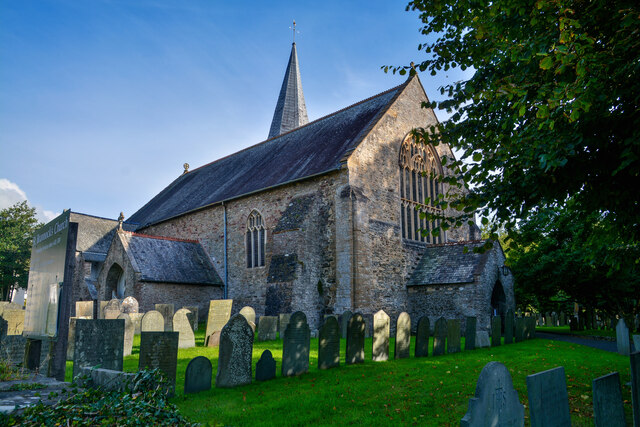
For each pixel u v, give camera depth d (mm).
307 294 20484
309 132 29188
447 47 9734
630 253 9008
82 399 5570
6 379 7633
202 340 17719
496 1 7656
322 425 6668
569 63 5938
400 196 23516
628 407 7734
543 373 5547
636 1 6059
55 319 7602
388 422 6793
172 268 25312
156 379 6176
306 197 22344
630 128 6176
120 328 8344
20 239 50438
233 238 26562
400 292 22125
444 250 23094
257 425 6648
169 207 34156
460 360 12422
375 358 12555
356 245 20297
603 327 27672
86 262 31984
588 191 7148
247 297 24984
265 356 10070
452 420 6875
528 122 8156
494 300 21672
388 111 23641
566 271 20953
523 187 7305
